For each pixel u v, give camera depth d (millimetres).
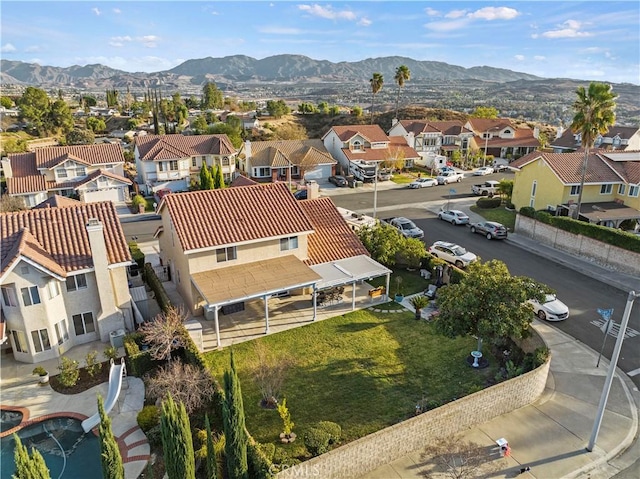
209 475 15273
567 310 28125
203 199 30172
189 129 109875
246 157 70500
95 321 26344
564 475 16969
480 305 22422
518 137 92125
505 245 42688
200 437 18078
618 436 18906
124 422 20141
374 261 32062
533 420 19891
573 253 39562
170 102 134250
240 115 126000
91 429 19750
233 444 14758
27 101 105500
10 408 21094
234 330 27406
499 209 54188
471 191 64750
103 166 62156
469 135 86250
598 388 21938
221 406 19297
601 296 31609
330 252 32406
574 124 41094
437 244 39000
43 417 20500
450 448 17938
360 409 20656
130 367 23750
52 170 57906
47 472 12375
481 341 23938
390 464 17625
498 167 80188
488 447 18328
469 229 47500
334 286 30078
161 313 27953
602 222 43750
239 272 28375
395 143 81188
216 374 23141
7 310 23344
